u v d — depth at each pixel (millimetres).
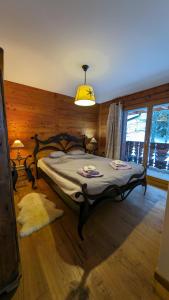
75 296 1069
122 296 1073
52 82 3273
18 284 1138
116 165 2537
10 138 3291
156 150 4504
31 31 1718
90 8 1417
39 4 1377
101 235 1717
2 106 920
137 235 1728
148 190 3072
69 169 2359
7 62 2428
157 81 3148
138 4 1367
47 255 1421
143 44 1949
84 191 1583
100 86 3479
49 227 1830
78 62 2424
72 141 4359
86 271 1259
